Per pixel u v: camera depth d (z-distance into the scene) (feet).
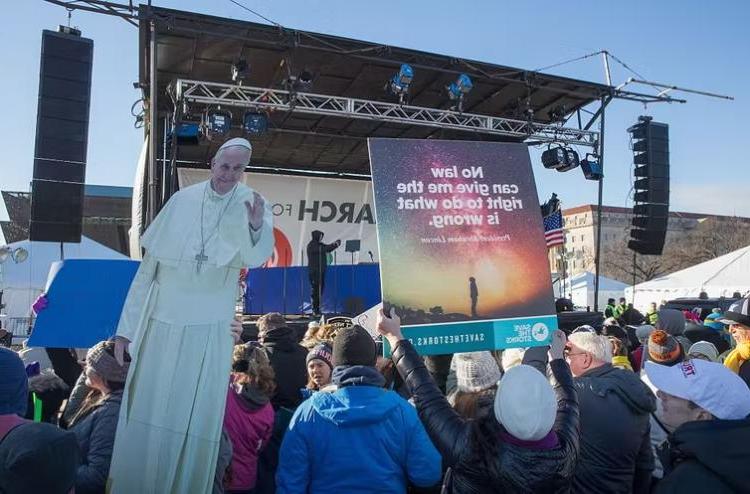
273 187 44.70
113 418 7.52
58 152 26.78
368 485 7.02
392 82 33.37
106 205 85.66
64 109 26.91
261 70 34.24
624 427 8.39
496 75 34.91
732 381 5.85
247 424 9.97
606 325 17.52
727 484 5.21
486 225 8.28
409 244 7.98
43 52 26.61
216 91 35.27
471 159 8.46
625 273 163.53
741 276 61.98
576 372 9.45
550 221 39.91
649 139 38.78
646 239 39.24
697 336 20.48
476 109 40.63
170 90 33.60
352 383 7.37
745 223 163.22
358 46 31.60
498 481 5.53
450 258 8.05
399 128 40.60
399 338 7.14
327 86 36.86
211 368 6.10
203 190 6.37
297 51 31.76
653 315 39.58
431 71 34.53
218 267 6.16
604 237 237.66
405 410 7.46
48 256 47.24
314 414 7.30
